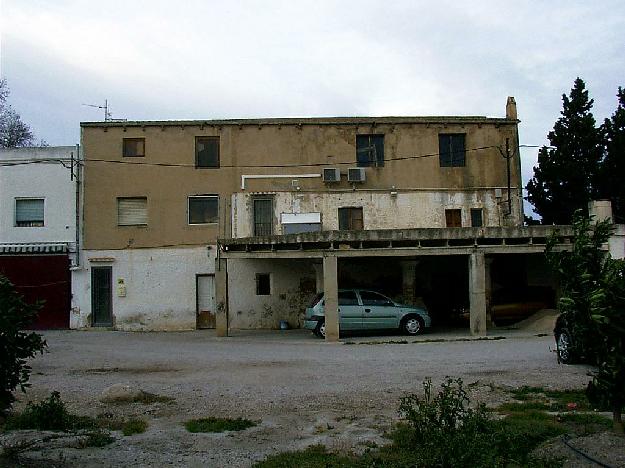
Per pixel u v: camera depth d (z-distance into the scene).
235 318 26.56
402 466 6.48
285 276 26.84
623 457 6.75
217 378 12.95
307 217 27.20
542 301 25.36
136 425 8.89
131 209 27.12
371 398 10.51
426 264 27.39
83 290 26.66
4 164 26.97
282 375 13.14
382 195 27.52
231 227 27.02
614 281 7.12
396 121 27.69
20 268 26.45
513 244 21.42
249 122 27.33
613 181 28.80
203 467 7.07
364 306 21.89
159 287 26.73
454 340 19.83
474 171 27.92
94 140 27.09
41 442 8.12
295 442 8.06
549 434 7.80
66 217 26.88
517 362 13.95
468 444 6.36
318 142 27.58
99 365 15.24
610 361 7.16
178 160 27.20
